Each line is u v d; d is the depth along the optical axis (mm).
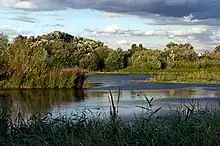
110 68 87062
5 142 7715
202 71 63375
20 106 21500
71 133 7398
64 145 7188
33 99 26578
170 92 33938
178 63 82000
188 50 85750
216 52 84312
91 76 68875
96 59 83062
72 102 24359
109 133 7207
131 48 95188
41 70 37938
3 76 37750
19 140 7742
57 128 8102
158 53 87000
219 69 69688
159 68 83188
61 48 64500
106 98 26969
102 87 39875
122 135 7051
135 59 87375
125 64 88875
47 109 19734
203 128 6852
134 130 7211
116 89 37062
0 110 9203
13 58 37938
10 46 38688
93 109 18734
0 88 36469
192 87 41281
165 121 7766
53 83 37875
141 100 24844
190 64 80438
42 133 7664
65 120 9000
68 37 80500
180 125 7180
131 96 28469
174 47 88062
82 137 7332
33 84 37562
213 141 6469
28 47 38656
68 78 38312
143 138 6941
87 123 8430
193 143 6555
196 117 7590
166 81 52375
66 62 64562
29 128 8508
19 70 37531
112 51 87938
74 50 73375
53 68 38656
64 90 35406
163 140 6805
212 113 7832
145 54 87438
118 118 7887
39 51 39062
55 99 26672
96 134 7141
